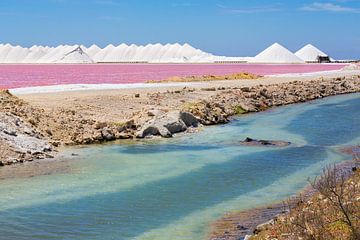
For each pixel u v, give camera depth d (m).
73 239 14.48
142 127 33.12
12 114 29.75
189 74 107.31
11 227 15.41
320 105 53.06
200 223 15.89
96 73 114.44
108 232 15.09
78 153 26.97
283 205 17.59
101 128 32.12
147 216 16.58
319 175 22.14
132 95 44.50
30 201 18.14
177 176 22.00
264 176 22.08
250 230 15.02
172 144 30.14
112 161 25.03
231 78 78.00
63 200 18.30
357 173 19.98
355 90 69.12
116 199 18.47
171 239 14.48
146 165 24.14
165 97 45.34
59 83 70.94
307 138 32.31
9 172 22.47
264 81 72.00
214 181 21.17
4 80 80.12
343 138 32.19
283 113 46.44
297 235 12.78
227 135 33.66
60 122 31.72
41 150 26.48
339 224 12.83
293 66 174.38
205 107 41.78
